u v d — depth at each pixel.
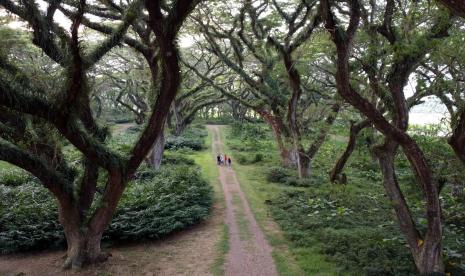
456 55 8.37
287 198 16.86
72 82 8.14
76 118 8.75
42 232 11.50
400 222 9.55
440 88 9.37
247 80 21.73
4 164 24.77
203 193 16.09
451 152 9.99
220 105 60.50
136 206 13.32
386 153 9.74
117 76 36.25
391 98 9.92
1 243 11.34
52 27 9.34
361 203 14.77
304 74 21.20
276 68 20.88
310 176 21.36
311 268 9.69
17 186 16.83
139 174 18.81
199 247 11.50
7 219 12.19
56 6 9.24
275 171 22.28
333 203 15.40
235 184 20.50
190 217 13.45
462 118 7.96
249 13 20.11
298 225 13.20
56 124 8.41
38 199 14.34
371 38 9.84
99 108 45.09
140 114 42.12
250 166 26.25
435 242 8.76
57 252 11.38
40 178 9.12
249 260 10.44
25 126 9.45
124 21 9.89
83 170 10.99
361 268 9.51
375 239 11.11
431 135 10.59
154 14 8.04
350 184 18.88
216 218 14.46
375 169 23.45
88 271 9.75
